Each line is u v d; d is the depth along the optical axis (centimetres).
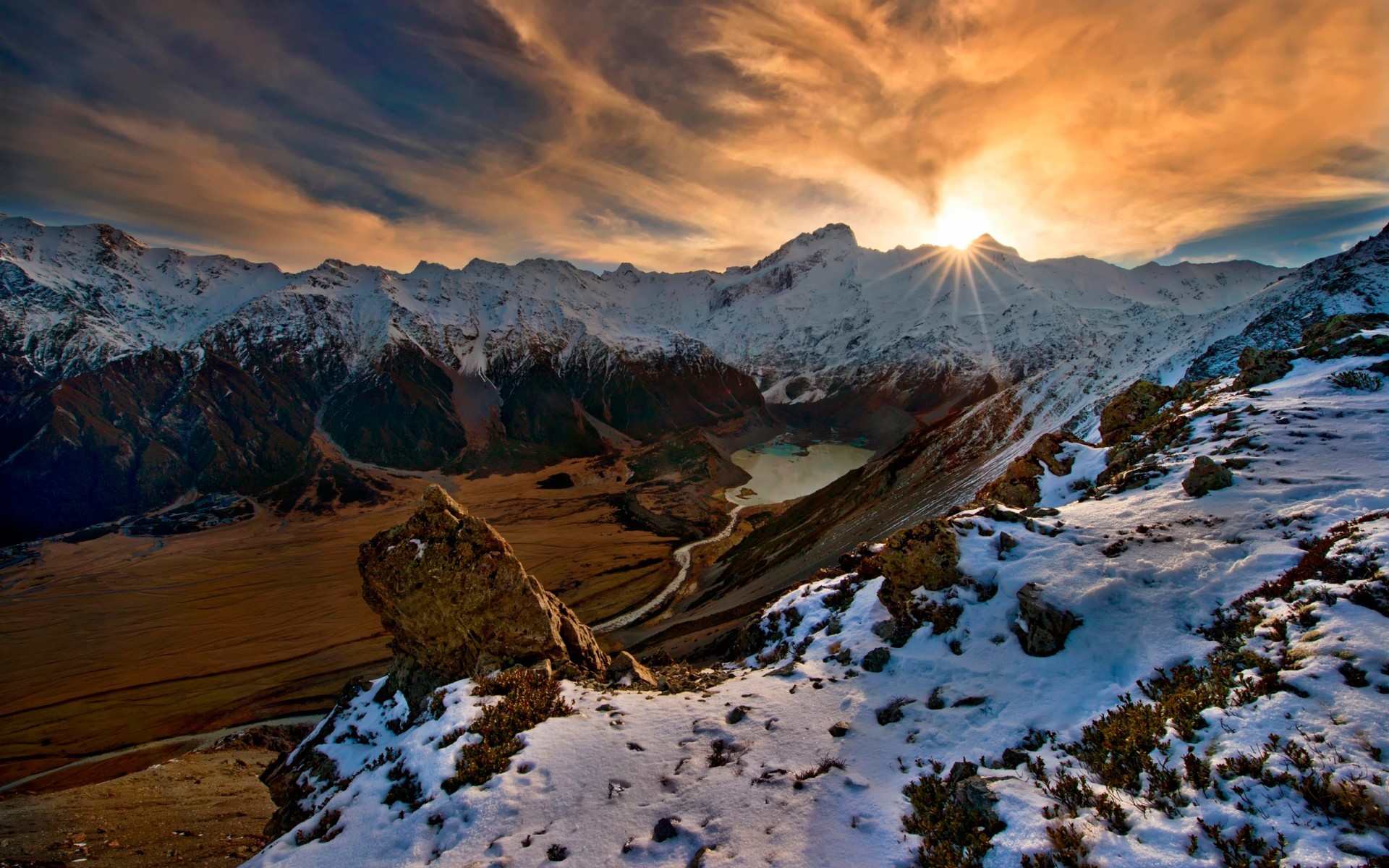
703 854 826
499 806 948
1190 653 1050
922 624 1488
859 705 1237
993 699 1134
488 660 1675
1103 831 699
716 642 3759
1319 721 730
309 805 1448
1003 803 800
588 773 1037
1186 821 674
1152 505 1598
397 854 896
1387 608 868
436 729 1247
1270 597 1077
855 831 846
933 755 1017
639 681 1609
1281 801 647
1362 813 594
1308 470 1535
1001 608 1377
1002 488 2712
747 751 1102
